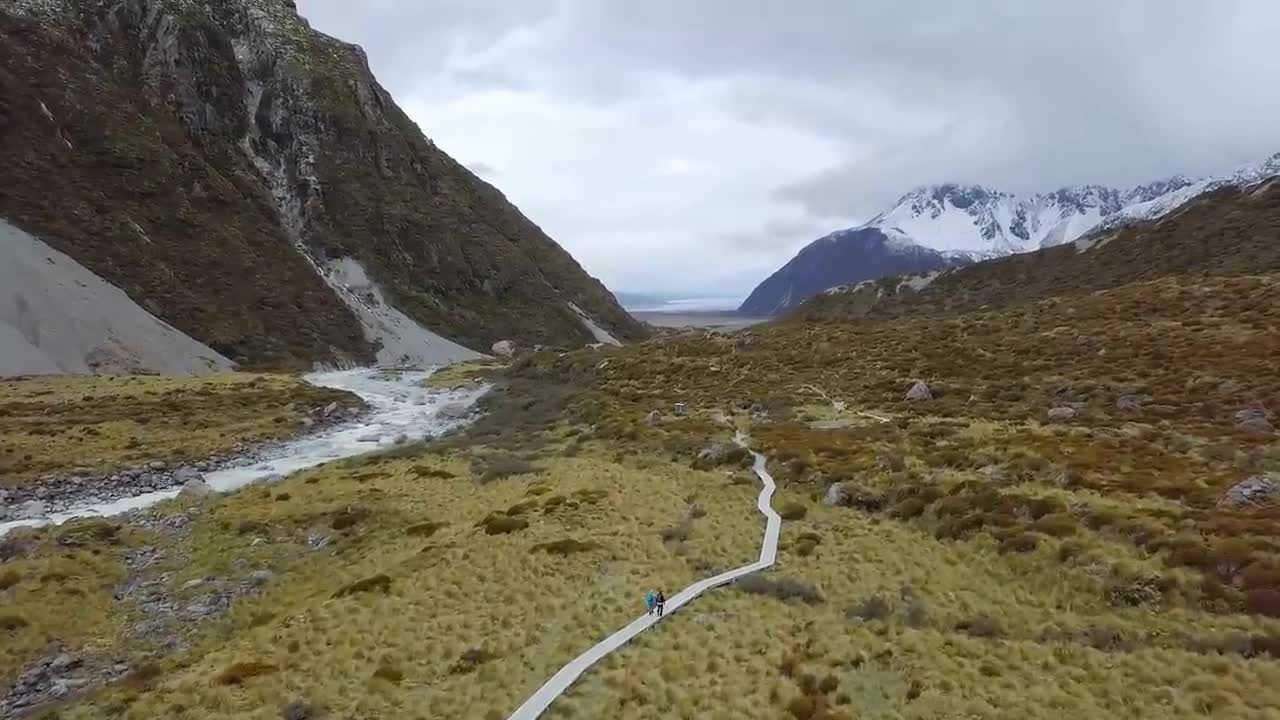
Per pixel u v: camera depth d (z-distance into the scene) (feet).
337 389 356.38
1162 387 206.49
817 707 70.54
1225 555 89.56
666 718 71.61
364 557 133.59
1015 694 70.18
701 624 92.48
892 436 190.08
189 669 93.61
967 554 110.11
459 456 219.82
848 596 99.71
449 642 92.48
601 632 91.61
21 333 339.36
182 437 238.27
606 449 216.13
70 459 200.95
